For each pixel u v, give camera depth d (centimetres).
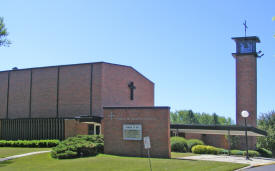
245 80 4200
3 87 4091
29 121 3578
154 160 2238
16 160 2320
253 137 4062
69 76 3744
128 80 3988
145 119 2512
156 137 2462
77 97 3666
